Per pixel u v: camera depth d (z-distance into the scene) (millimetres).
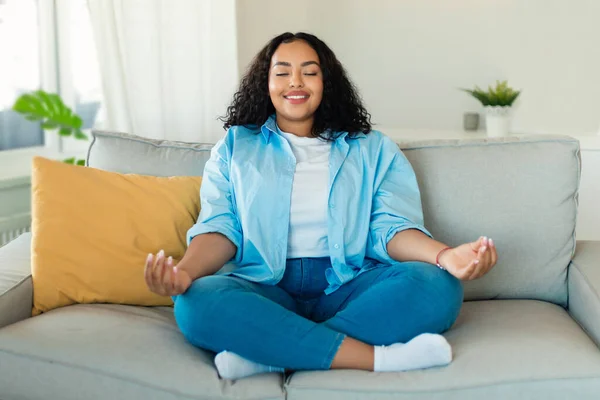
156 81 2670
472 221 1840
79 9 2789
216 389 1372
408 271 1544
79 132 2258
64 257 1713
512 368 1381
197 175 1982
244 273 1729
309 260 1752
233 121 1980
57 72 2777
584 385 1364
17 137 2686
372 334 1468
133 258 1749
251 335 1419
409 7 4070
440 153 1909
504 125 3711
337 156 1829
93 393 1423
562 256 1824
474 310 1713
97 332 1508
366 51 4184
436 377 1378
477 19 3969
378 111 4227
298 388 1365
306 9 4223
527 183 1847
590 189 3309
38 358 1447
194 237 1714
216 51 2951
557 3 3824
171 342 1497
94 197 1784
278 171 1787
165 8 2723
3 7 2559
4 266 1759
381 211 1783
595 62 3814
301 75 1854
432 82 4105
